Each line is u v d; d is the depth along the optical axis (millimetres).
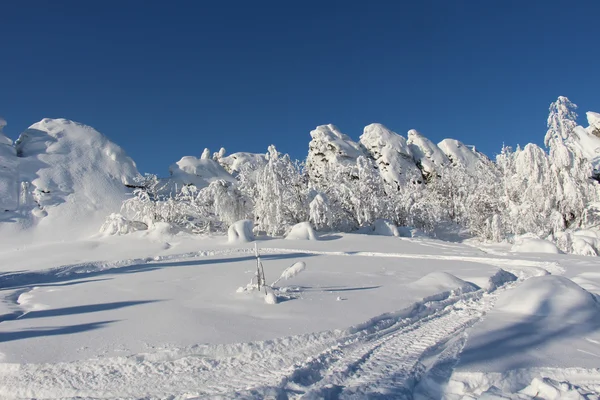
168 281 13812
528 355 5621
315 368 5641
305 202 37281
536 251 25016
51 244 29750
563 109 33656
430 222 41281
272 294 9336
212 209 37094
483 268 15930
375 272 14930
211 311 8695
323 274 14180
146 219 35969
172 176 56531
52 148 48656
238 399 4531
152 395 5234
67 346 6785
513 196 37125
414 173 59031
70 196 42938
